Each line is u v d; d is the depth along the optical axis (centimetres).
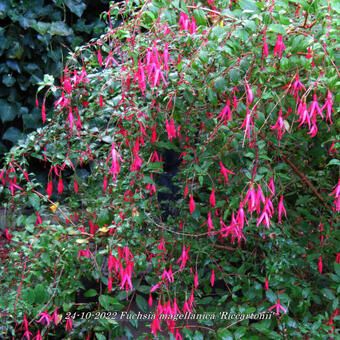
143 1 206
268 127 216
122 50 220
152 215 228
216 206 213
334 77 169
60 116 229
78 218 257
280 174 202
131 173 211
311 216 242
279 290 234
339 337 204
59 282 215
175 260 241
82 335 226
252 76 196
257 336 208
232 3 212
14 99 420
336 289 231
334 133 212
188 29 201
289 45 190
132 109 198
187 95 201
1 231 342
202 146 208
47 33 407
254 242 241
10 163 209
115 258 197
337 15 179
